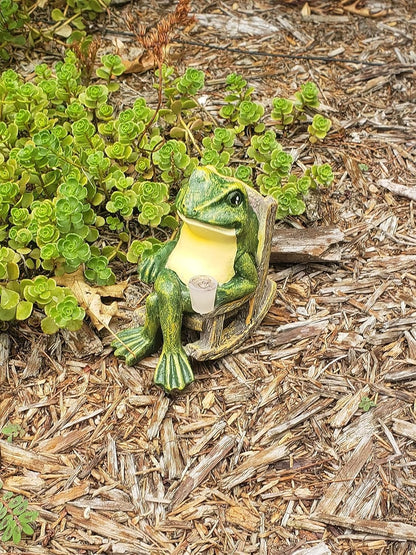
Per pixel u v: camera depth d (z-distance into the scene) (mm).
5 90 581
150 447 441
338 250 555
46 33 717
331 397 469
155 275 463
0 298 468
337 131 675
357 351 496
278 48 775
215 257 438
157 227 564
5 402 464
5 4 663
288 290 539
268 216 449
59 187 492
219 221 417
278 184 569
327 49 778
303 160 641
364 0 849
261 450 440
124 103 669
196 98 693
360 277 550
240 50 765
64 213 473
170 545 398
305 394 470
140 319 495
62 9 770
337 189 620
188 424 453
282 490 422
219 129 572
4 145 547
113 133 568
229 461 435
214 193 418
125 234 542
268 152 575
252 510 413
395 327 512
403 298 533
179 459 435
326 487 423
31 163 504
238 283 445
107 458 436
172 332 447
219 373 481
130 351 472
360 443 445
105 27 767
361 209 606
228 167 570
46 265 492
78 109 574
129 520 408
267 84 724
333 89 726
